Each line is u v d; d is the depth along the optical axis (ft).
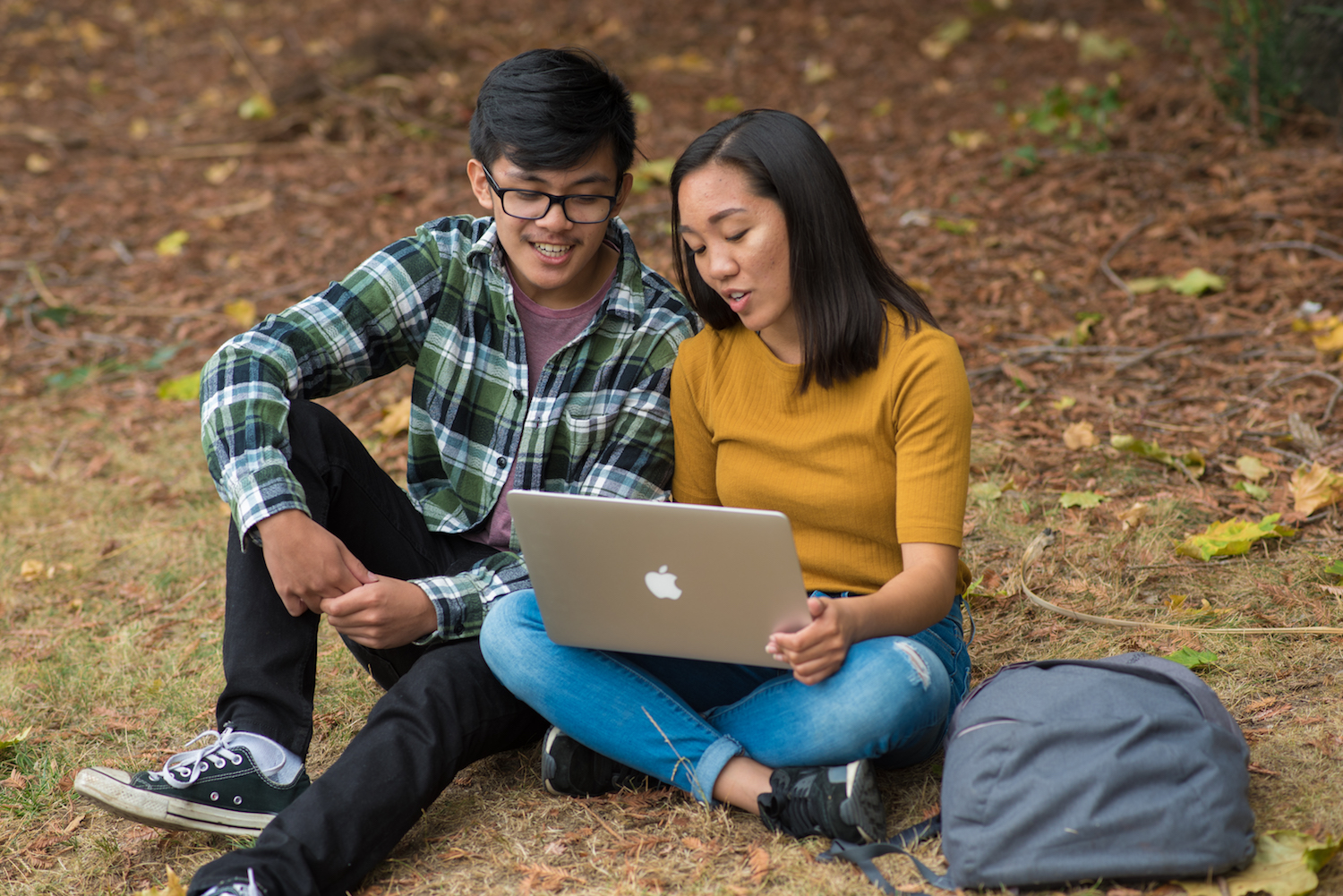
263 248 26.84
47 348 23.32
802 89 34.32
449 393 10.78
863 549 9.64
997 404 17.76
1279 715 10.24
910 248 23.32
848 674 8.77
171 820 9.31
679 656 9.23
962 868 8.15
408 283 10.69
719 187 9.12
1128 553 13.52
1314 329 18.04
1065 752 8.02
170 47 42.16
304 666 10.00
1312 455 15.01
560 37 38.65
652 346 10.77
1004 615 12.74
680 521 8.34
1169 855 7.82
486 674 9.73
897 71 34.99
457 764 9.46
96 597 14.99
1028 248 22.62
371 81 34.81
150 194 30.48
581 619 9.16
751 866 8.79
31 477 18.62
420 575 10.82
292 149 32.27
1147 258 21.31
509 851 9.33
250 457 9.62
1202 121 26.05
